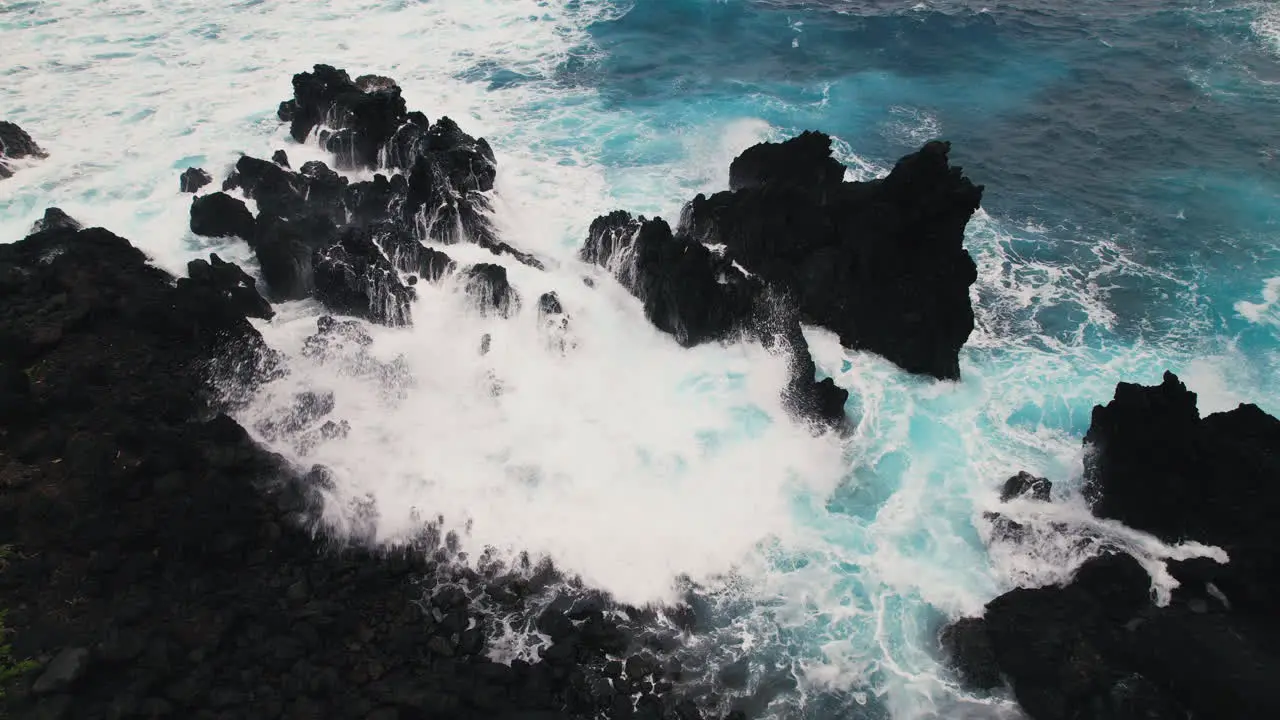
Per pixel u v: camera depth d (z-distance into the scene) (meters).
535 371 26.39
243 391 24.12
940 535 22.72
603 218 29.78
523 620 20.59
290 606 19.64
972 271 26.66
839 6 53.47
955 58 48.16
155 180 33.31
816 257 27.94
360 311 27.45
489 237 30.70
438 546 21.97
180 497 20.58
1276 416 26.41
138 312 24.33
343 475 22.86
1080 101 44.28
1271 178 38.06
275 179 31.52
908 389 26.69
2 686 16.39
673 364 27.14
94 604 18.41
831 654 20.30
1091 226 35.19
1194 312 30.73
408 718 17.80
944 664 20.19
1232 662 18.28
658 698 19.14
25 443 20.91
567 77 44.25
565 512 22.89
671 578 21.67
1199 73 46.59
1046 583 21.47
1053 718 18.77
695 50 47.81
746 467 24.19
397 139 33.97
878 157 39.03
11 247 26.39
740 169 32.97
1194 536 21.61
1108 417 22.53
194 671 17.53
